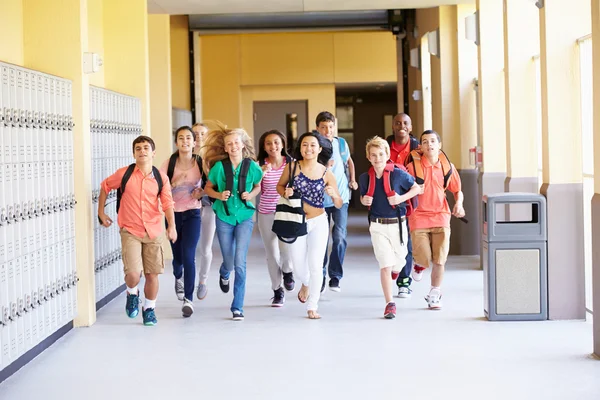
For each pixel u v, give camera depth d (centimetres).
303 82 2091
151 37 1348
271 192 817
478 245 1266
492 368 588
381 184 764
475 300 862
